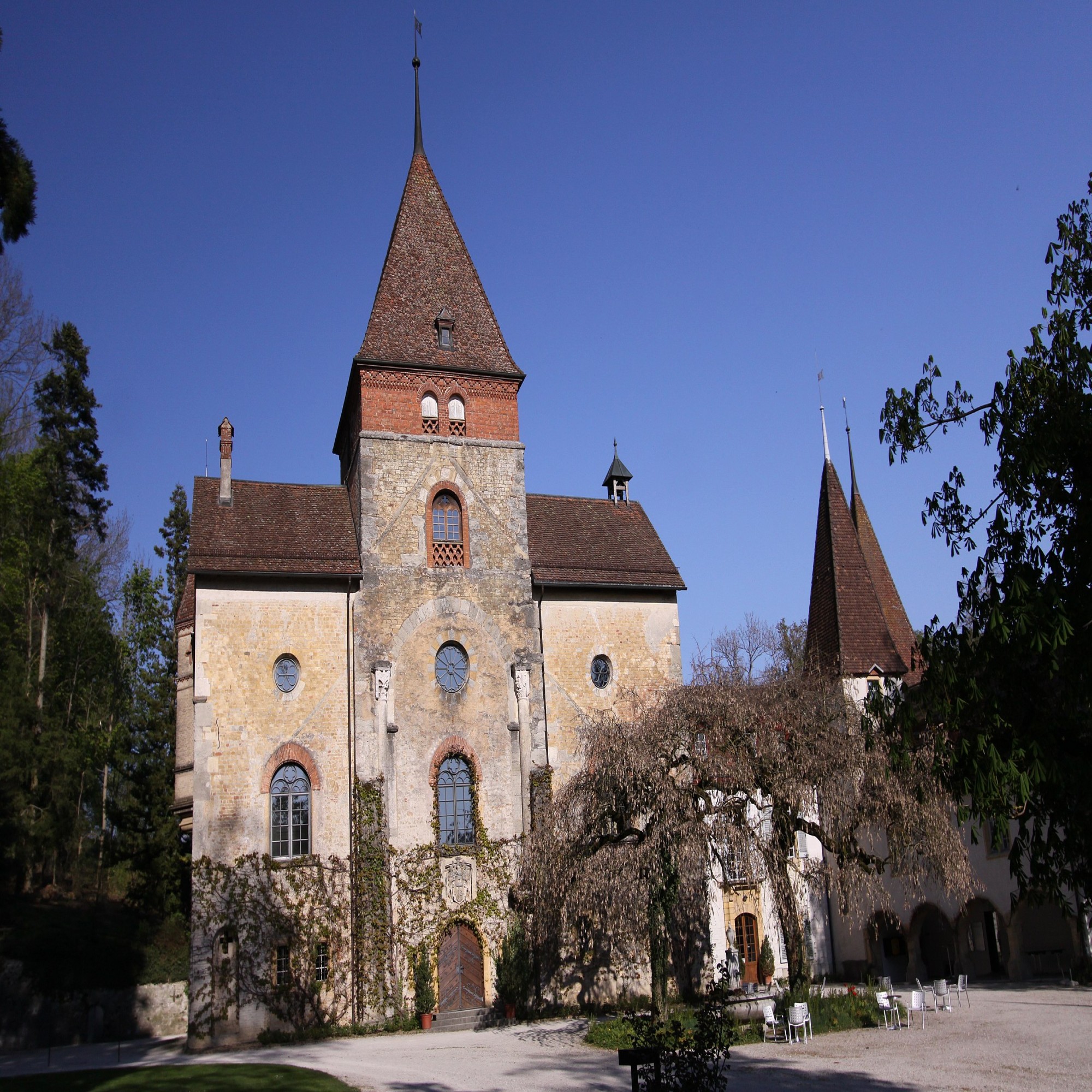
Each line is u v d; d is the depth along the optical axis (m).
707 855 24.61
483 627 35.38
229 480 35.97
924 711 12.35
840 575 41.47
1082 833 11.27
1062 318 11.34
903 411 12.52
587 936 31.94
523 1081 20.56
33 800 44.72
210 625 32.50
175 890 45.69
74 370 51.38
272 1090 20.19
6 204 19.55
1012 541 11.27
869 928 36.38
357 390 37.62
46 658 51.38
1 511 44.53
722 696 26.30
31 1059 30.78
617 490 43.59
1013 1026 23.97
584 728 28.89
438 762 33.62
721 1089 15.20
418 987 30.81
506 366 38.62
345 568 34.16
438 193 41.56
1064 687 10.91
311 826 31.91
